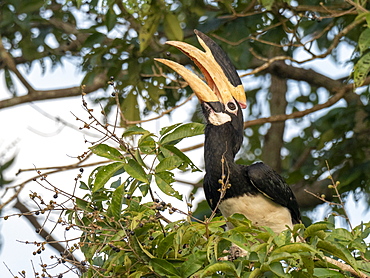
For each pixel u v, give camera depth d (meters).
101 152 6.61
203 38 8.80
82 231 6.41
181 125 6.82
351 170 13.21
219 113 8.17
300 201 13.73
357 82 9.09
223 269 5.84
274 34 12.12
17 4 12.97
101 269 6.32
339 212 12.15
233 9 11.79
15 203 12.72
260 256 5.84
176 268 6.21
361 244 6.61
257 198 8.00
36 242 6.16
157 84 11.99
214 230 6.29
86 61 12.15
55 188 6.34
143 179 6.48
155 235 6.41
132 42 11.85
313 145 14.52
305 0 12.41
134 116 11.86
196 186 13.31
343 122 13.51
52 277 6.17
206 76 8.54
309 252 5.97
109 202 6.80
